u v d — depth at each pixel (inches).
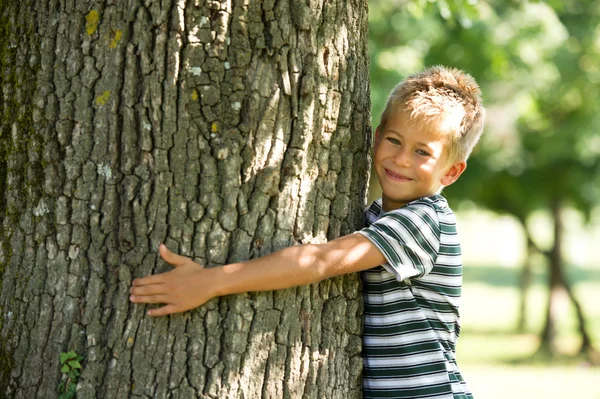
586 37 562.3
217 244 119.4
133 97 118.1
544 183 713.0
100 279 119.8
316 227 126.5
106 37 118.5
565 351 754.8
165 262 118.9
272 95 120.6
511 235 2783.0
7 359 123.8
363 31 133.8
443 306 135.1
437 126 133.6
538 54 508.4
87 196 119.9
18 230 124.2
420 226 129.5
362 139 133.4
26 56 123.3
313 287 126.3
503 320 985.5
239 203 120.1
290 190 123.1
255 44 119.6
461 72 145.4
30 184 123.1
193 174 118.8
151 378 119.0
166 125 118.0
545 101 606.5
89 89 119.3
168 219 118.6
